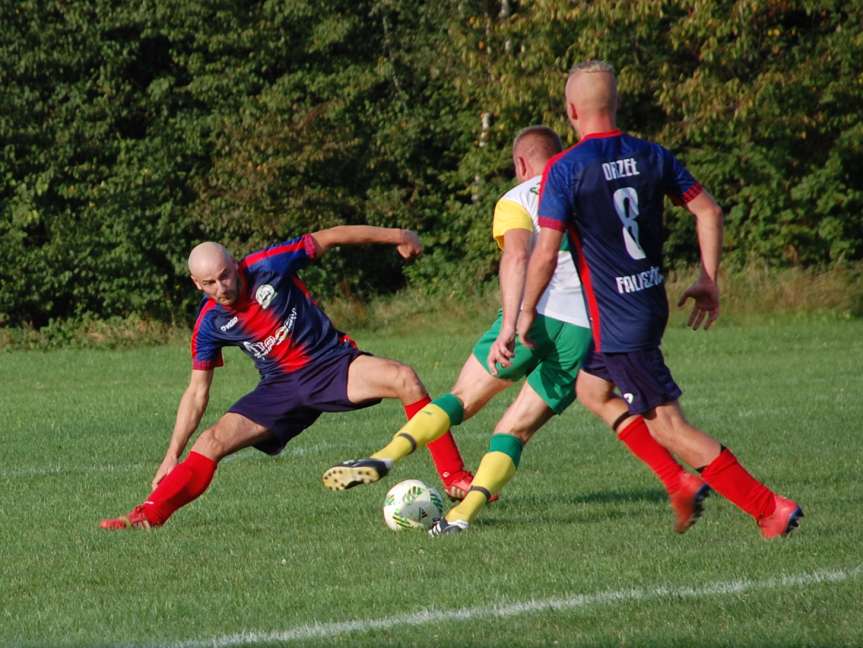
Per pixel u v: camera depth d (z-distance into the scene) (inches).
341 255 3890.3
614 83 844.6
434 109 4025.6
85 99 3747.5
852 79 3516.2
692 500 858.8
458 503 1075.3
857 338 2906.0
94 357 3088.1
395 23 4072.3
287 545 940.6
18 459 1480.1
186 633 692.7
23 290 3649.1
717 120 3508.9
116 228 3676.2
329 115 3791.8
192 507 1125.1
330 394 1017.5
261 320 1009.5
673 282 3533.5
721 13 3344.0
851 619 681.6
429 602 747.4
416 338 3277.6
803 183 3725.4
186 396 1045.8
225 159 3750.0
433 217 4033.0
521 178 1002.7
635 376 836.0
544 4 3457.2
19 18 3659.0
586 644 647.1
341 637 673.0
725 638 650.8
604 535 938.1
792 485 1154.0
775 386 2071.9
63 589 814.5
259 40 3809.1
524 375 977.5
